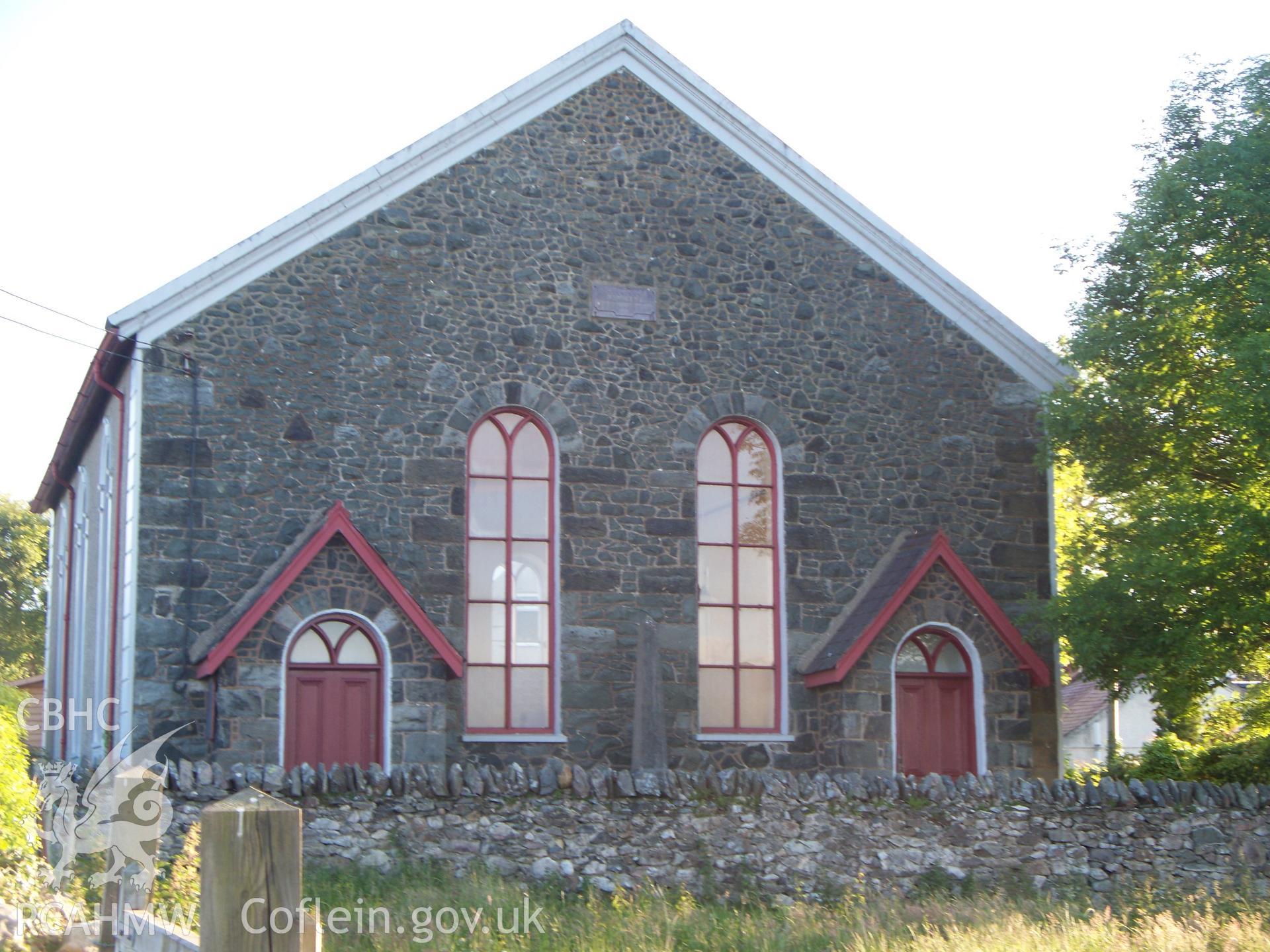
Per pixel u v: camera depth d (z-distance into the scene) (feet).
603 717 69.56
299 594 63.10
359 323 69.10
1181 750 85.66
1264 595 62.80
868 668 70.18
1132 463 71.61
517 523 70.90
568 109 74.28
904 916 49.29
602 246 73.56
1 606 188.03
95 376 69.41
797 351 75.66
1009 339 78.69
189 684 62.95
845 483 75.20
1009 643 72.08
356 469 67.92
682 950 43.91
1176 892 56.24
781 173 76.84
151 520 64.28
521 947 41.78
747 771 56.90
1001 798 57.67
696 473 73.20
